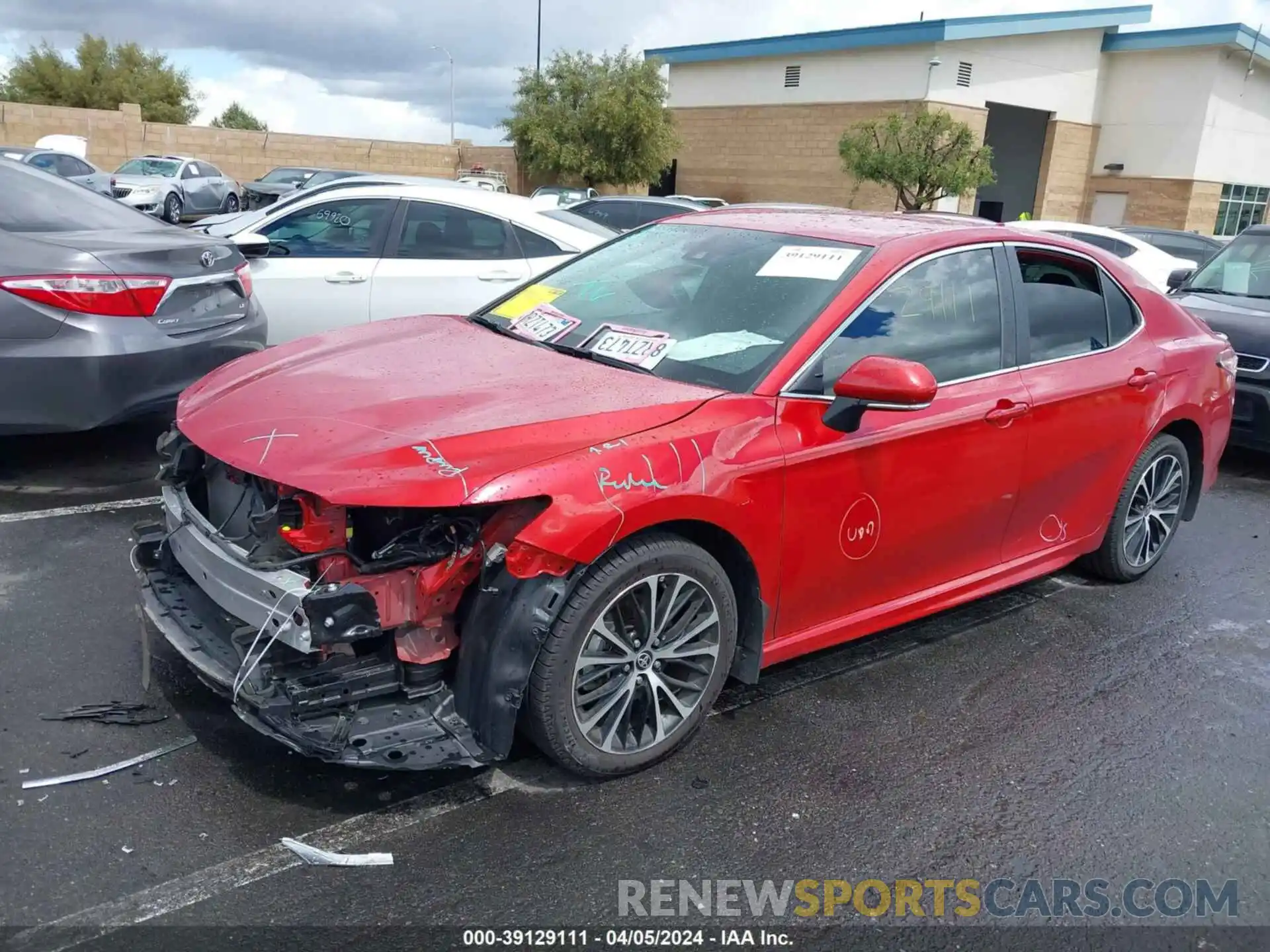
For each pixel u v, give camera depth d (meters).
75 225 5.38
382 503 2.68
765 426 3.29
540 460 2.87
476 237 7.32
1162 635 4.63
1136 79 28.86
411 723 2.89
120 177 25.89
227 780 3.07
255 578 2.79
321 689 2.82
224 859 2.75
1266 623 4.85
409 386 3.29
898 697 3.91
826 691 3.92
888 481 3.64
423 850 2.84
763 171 30.09
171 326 5.32
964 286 4.00
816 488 3.41
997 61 26.64
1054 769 3.50
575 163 29.72
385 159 36.47
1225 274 8.52
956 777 3.40
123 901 2.57
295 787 3.06
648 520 2.98
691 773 3.30
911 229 4.09
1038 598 4.96
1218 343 5.25
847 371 3.32
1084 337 4.49
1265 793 3.46
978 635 4.52
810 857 2.95
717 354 3.53
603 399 3.20
